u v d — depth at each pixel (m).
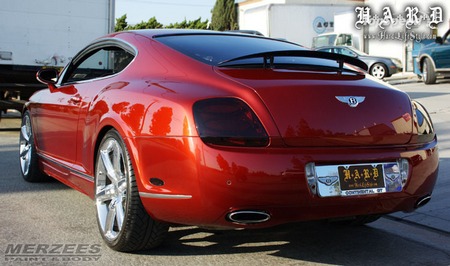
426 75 17.30
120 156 3.45
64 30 9.83
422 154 3.38
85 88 4.21
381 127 3.23
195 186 2.93
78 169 4.16
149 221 3.28
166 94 3.20
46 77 5.04
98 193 3.72
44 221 4.18
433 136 3.62
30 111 5.39
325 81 3.28
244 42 4.02
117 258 3.40
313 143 3.02
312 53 3.52
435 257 3.61
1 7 9.23
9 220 4.20
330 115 3.10
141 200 3.20
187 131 2.97
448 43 16.73
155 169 3.10
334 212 3.07
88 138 3.89
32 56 9.56
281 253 3.61
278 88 3.09
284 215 2.97
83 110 4.03
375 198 3.13
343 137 3.09
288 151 2.95
